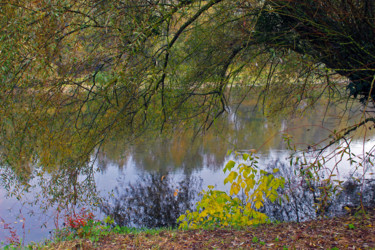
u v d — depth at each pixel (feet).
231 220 19.76
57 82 16.97
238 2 21.47
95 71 18.58
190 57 24.18
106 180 34.73
